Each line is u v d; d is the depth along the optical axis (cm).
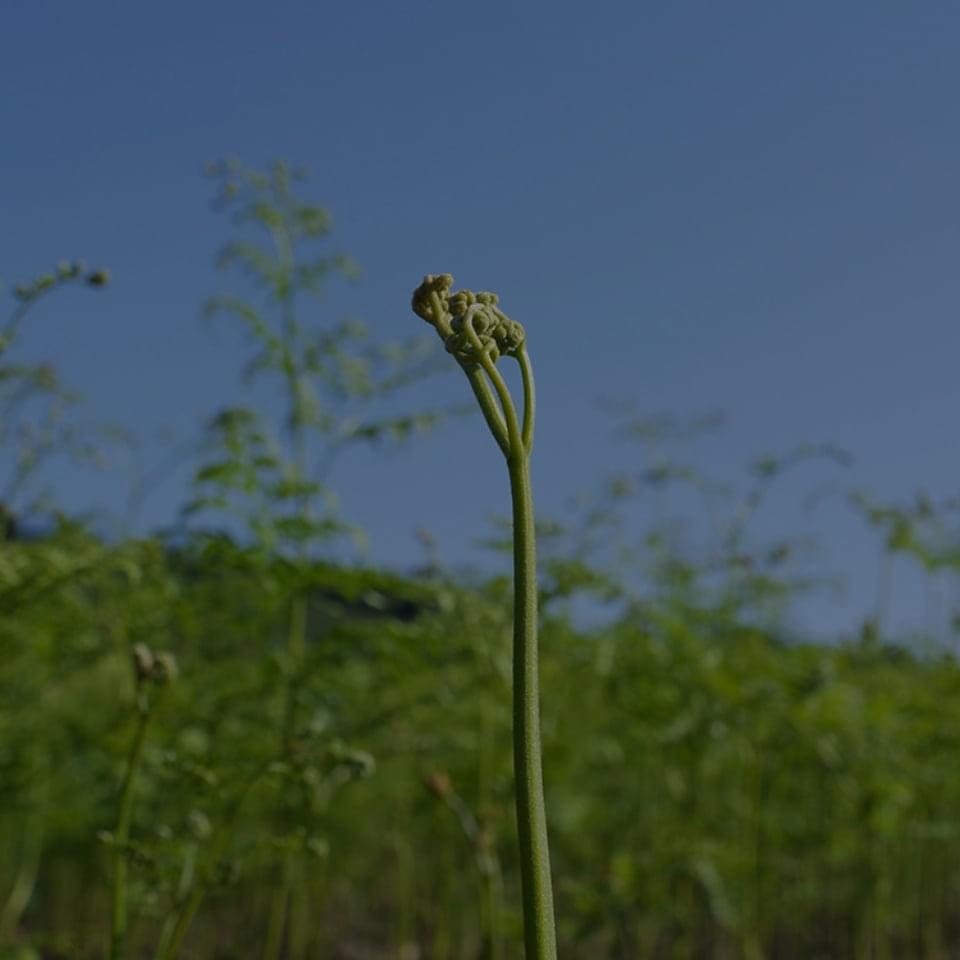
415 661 151
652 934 226
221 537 147
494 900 145
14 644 162
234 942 233
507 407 77
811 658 193
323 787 166
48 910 253
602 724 225
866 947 231
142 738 107
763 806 216
